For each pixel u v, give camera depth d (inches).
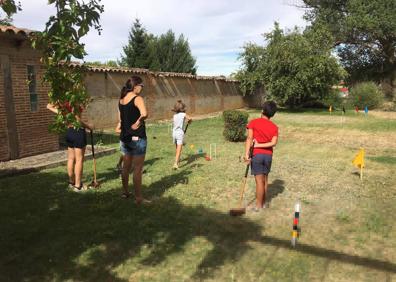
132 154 260.1
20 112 418.0
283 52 1128.8
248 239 212.1
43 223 229.3
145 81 873.5
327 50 1151.6
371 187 317.7
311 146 542.9
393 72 1472.7
